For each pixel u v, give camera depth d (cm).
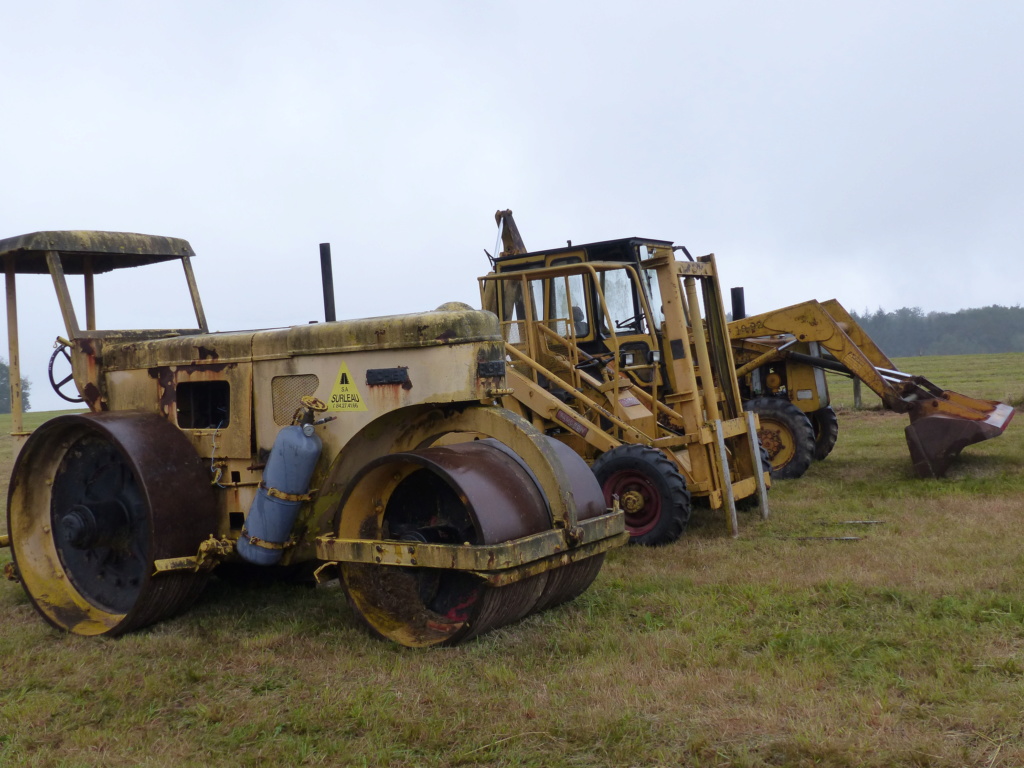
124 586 536
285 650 466
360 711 378
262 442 529
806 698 367
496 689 397
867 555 598
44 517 562
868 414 1566
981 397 1694
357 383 493
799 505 795
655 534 677
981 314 11119
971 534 639
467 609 475
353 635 480
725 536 695
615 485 703
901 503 777
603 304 732
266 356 523
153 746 359
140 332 606
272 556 506
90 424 518
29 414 3541
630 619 491
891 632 442
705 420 724
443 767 331
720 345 777
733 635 451
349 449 505
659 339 827
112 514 530
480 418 485
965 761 313
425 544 442
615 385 739
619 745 337
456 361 467
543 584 475
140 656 467
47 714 394
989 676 381
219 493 542
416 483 496
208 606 556
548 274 758
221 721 380
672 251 707
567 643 448
